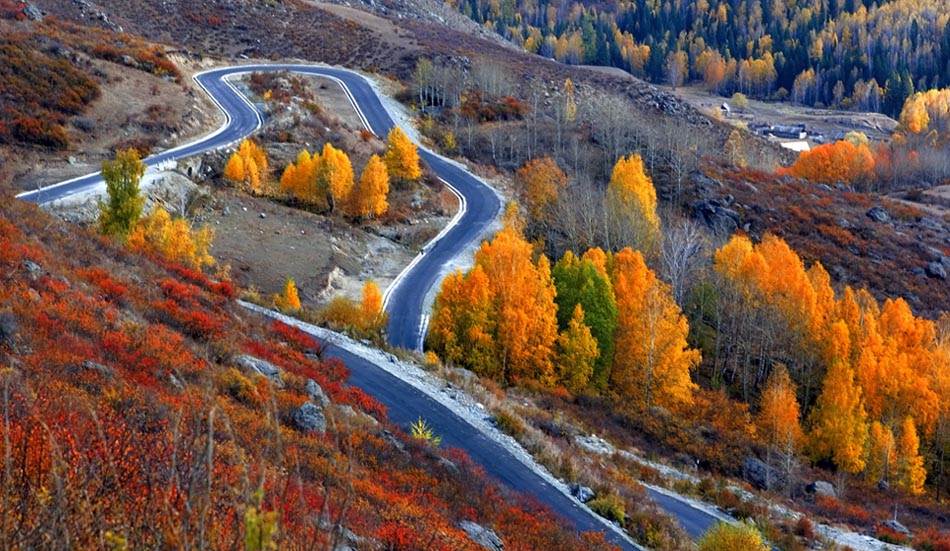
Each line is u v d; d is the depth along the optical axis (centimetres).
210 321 2495
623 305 4666
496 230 6338
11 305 1858
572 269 4769
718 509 2986
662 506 2855
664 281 5919
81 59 6912
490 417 2930
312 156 6794
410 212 6456
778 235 7712
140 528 510
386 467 1911
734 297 5509
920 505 3981
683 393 4419
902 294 7075
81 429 891
